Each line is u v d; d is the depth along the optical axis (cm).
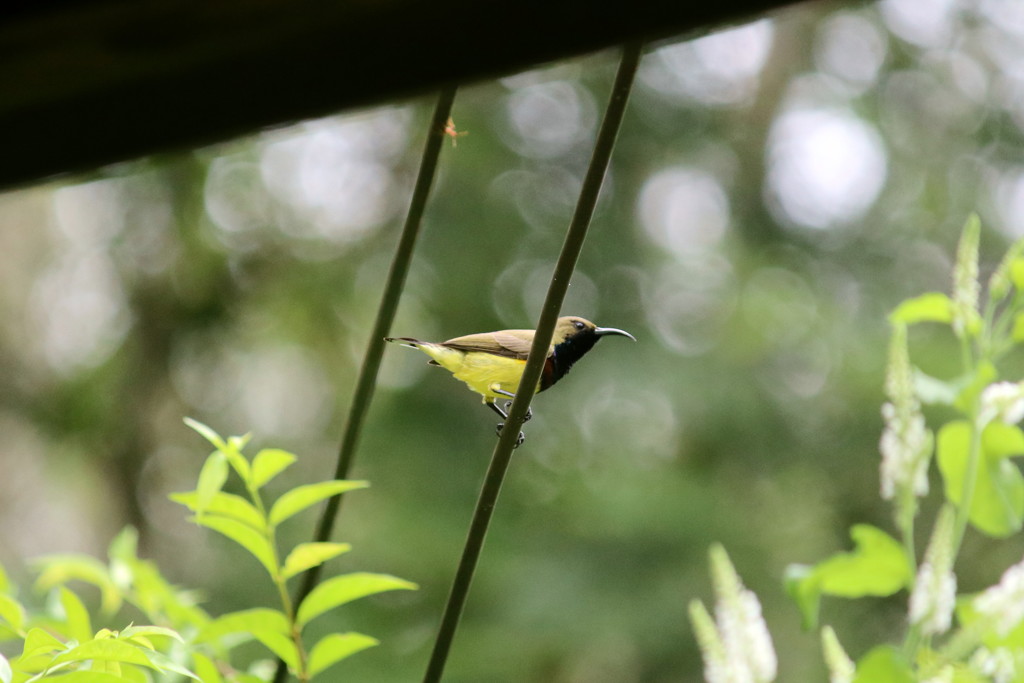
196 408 1898
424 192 399
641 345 1589
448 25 214
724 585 342
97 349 1909
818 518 1567
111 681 284
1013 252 379
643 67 1858
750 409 1549
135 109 236
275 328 1880
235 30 221
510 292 1641
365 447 1535
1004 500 368
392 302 403
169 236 1866
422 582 1411
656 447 1567
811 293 1700
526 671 1368
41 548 1922
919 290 1728
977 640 337
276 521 356
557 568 1417
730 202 1869
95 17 223
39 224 1948
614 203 1773
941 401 375
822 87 1970
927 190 1838
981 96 1941
